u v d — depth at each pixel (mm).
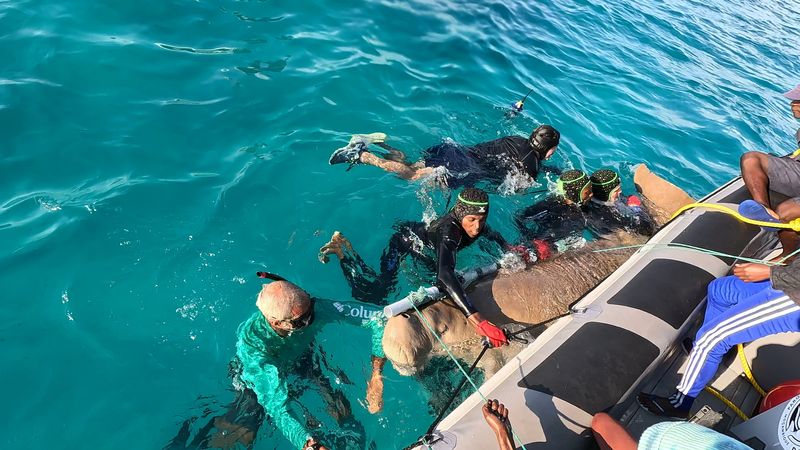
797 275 1755
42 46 3678
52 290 2469
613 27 6430
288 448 2133
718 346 1997
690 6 8055
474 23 5367
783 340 2477
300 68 4109
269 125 3594
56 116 3262
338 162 3357
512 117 4207
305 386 2326
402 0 5301
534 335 2510
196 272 2682
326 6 4887
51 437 2027
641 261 2605
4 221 2684
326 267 2838
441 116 4070
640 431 2043
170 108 3523
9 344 2250
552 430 1856
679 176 4156
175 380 2266
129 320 2436
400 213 3215
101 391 2178
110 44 3844
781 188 2523
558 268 2801
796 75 6449
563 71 5117
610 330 2205
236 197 3080
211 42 4133
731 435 1997
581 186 3283
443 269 2484
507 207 3455
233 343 2436
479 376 2412
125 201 2900
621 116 4711
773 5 9359
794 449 1685
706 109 5137
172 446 2074
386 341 2348
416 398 2348
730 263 2629
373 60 4402
